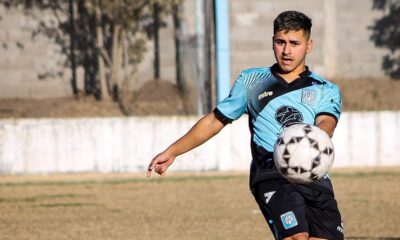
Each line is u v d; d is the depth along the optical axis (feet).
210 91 205.77
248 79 69.05
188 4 206.69
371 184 173.17
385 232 116.98
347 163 200.95
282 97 67.41
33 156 193.98
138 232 118.42
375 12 221.05
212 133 69.26
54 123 194.18
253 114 68.54
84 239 112.88
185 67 207.00
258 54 217.36
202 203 150.00
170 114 206.90
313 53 219.61
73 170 194.80
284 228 64.95
